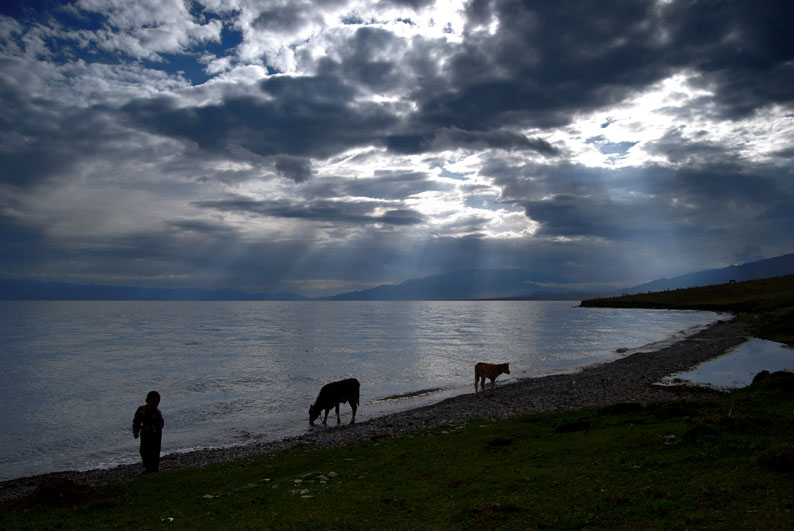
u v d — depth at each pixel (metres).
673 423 15.09
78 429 25.00
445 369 45.34
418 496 9.97
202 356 57.69
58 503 11.28
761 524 7.11
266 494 11.24
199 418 26.88
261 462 15.95
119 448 21.48
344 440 19.72
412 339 80.06
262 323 138.88
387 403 30.16
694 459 10.63
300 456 16.30
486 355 55.94
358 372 44.00
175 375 42.97
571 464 11.45
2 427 25.45
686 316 137.38
